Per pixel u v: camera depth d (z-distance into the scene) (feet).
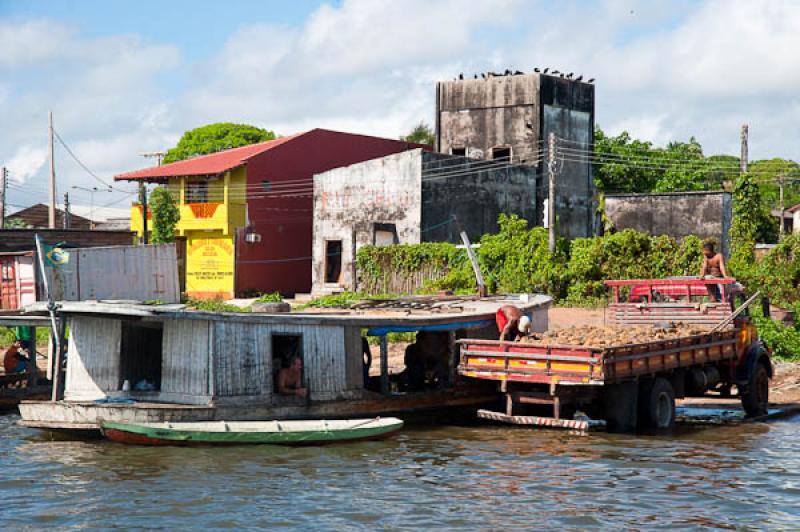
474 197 140.87
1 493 42.65
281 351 59.16
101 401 54.44
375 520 38.83
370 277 133.28
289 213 155.84
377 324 58.08
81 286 119.44
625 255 117.08
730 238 137.18
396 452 51.62
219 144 229.25
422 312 66.49
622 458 50.29
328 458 49.83
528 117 154.61
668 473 46.85
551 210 119.85
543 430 58.80
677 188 193.26
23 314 78.48
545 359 54.85
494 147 157.79
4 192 173.47
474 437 56.39
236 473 46.24
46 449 51.60
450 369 61.57
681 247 114.73
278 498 41.96
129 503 41.06
